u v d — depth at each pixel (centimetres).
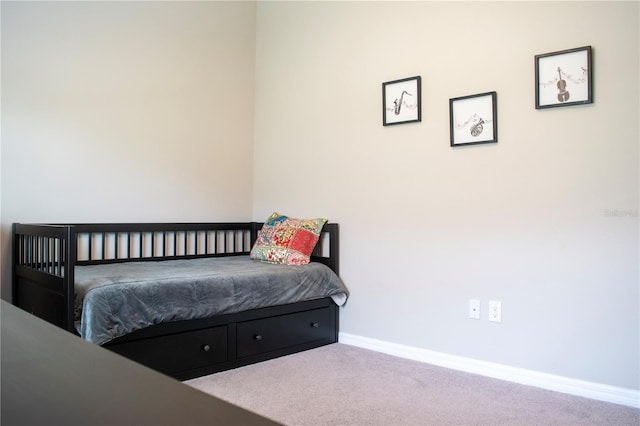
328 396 220
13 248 261
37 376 56
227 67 369
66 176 284
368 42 314
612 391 217
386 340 297
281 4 369
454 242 269
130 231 308
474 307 260
